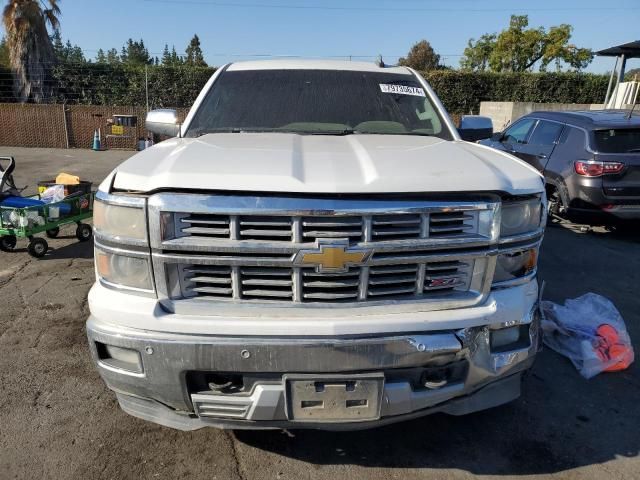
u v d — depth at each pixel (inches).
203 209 82.4
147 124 155.1
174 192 83.7
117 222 87.0
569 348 146.8
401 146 111.6
